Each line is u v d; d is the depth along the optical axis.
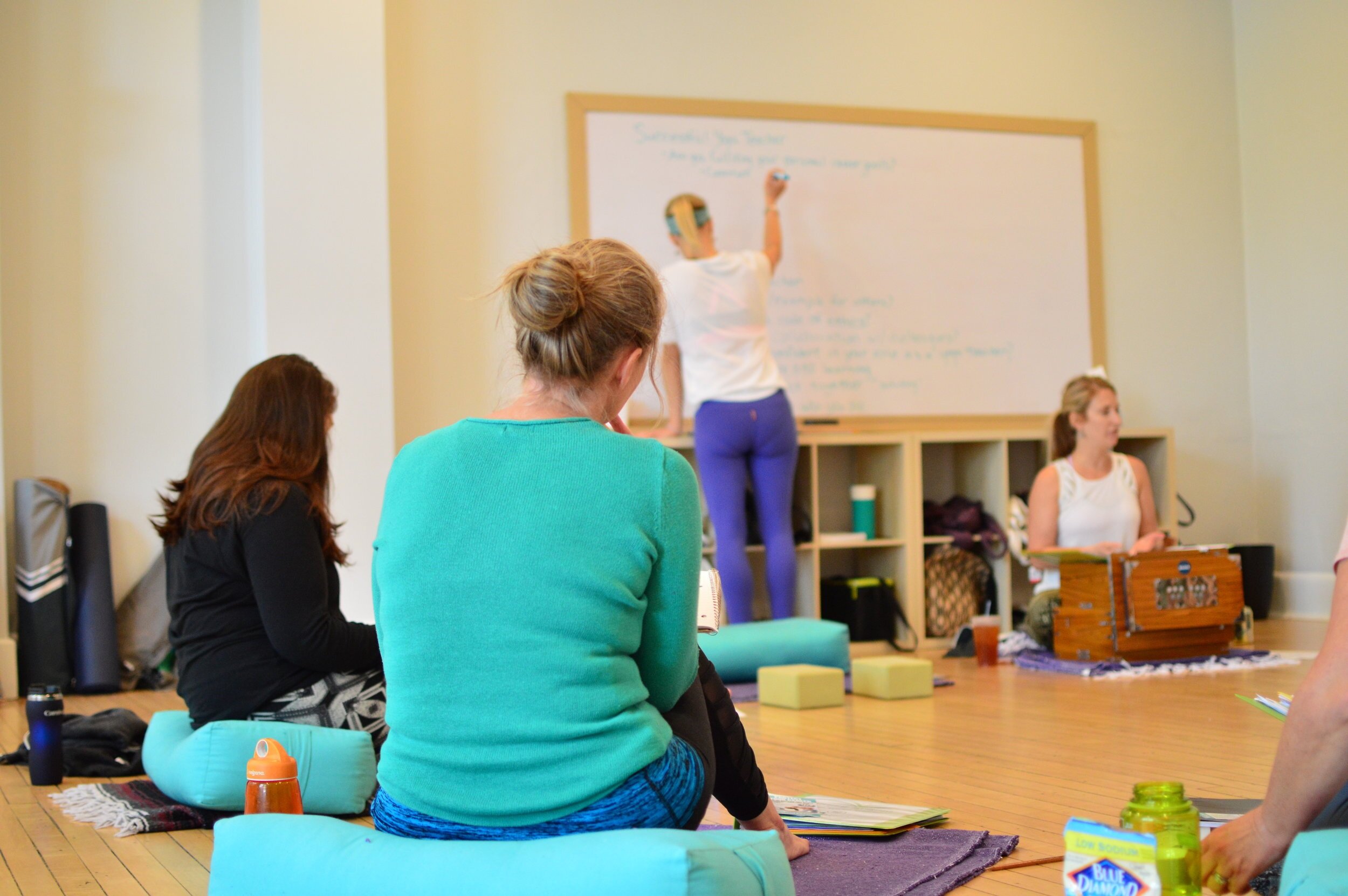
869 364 5.52
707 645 4.03
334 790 2.20
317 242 4.63
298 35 4.64
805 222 5.46
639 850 1.14
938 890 1.69
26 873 1.95
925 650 5.08
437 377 5.02
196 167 4.81
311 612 2.23
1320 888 0.96
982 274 5.68
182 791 2.26
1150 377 5.98
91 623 4.43
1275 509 6.07
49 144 4.65
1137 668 4.12
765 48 5.48
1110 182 5.96
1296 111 5.93
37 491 4.40
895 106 5.64
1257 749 2.70
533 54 5.20
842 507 5.53
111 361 4.70
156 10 4.78
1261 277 6.12
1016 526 4.88
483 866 1.20
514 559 1.29
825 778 2.54
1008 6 5.82
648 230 5.27
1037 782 2.42
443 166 5.06
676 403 4.88
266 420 2.30
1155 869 1.17
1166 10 6.09
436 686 1.30
